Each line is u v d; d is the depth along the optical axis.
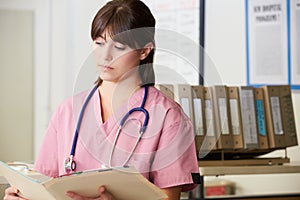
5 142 5.59
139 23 1.96
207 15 4.27
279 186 3.84
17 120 5.58
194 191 3.25
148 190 1.83
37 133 5.56
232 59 4.10
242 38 4.02
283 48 3.82
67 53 5.33
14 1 5.50
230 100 3.06
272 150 3.15
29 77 5.56
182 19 4.43
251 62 3.97
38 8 5.48
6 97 5.57
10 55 5.55
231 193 3.97
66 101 2.29
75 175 1.76
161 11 4.58
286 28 3.81
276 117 3.12
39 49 5.49
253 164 3.02
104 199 1.83
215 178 4.04
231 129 3.02
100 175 1.76
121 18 1.95
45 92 5.49
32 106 5.57
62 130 2.24
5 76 5.56
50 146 2.26
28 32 5.53
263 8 3.91
